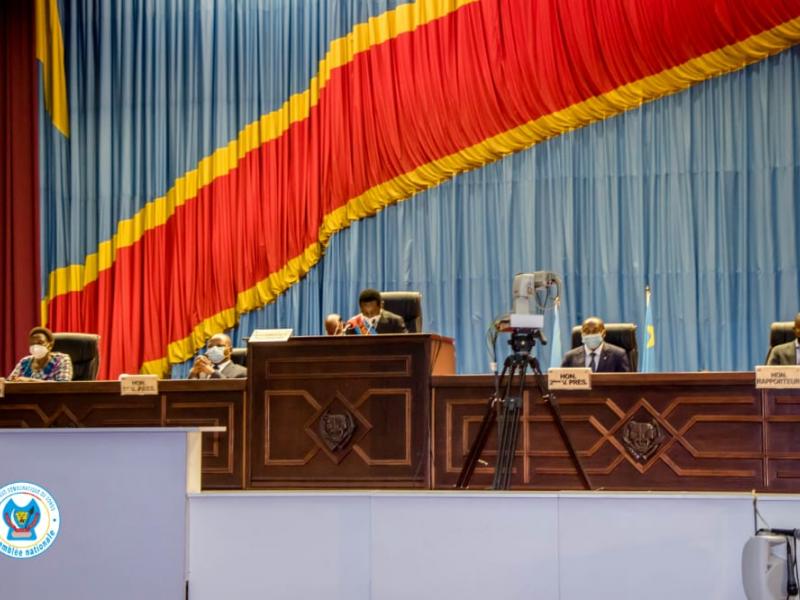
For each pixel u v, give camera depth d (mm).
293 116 9141
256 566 4305
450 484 5363
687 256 8297
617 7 8391
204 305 9258
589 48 8445
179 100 9391
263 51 9250
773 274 8156
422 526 4234
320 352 5504
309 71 9133
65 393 6027
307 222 9078
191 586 4305
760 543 3883
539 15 8570
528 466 5328
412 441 5363
